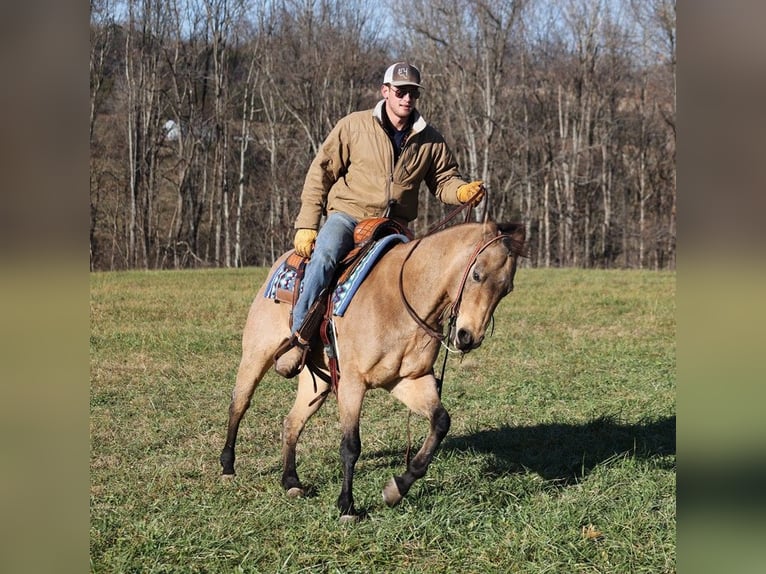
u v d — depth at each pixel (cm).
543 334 1285
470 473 610
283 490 586
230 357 1126
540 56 4275
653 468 605
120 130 4325
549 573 441
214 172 4275
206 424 782
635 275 2439
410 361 514
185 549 471
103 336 1276
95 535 487
